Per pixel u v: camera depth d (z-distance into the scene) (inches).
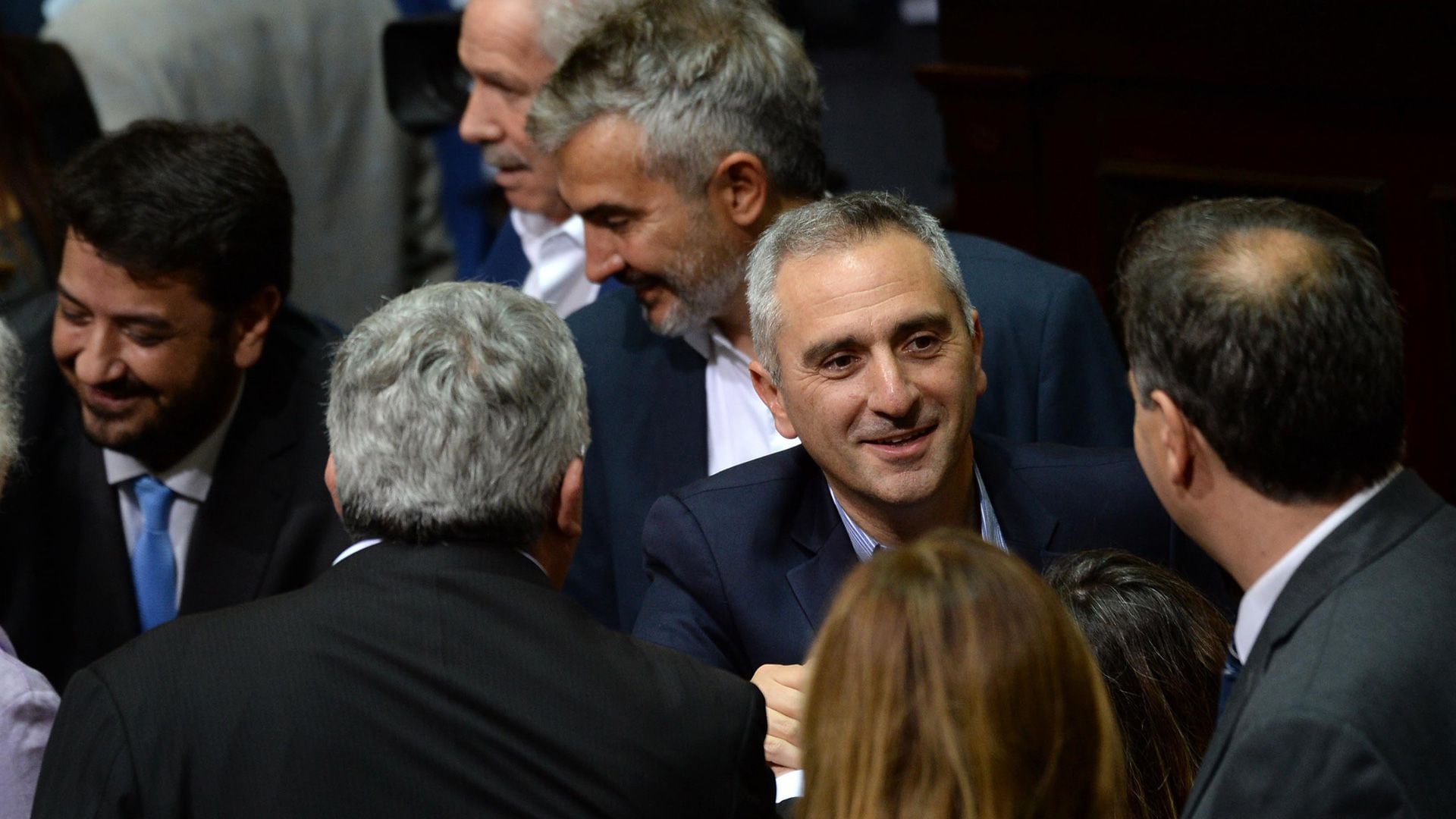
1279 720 205.2
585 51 343.6
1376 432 216.8
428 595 244.1
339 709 235.1
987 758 195.3
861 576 207.9
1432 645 207.0
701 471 370.6
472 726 234.8
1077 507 318.0
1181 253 223.3
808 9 1069.1
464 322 255.6
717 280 352.8
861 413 284.5
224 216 341.7
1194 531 235.0
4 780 270.8
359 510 253.6
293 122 598.2
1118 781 221.1
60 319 353.1
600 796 233.9
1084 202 485.4
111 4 569.6
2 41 482.9
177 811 232.8
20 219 467.5
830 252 286.7
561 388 258.4
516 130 444.5
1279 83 437.1
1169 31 454.0
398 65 535.8
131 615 381.7
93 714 239.6
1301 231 220.7
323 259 618.5
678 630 310.5
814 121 356.5
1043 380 365.4
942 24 504.1
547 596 249.0
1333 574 216.1
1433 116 415.8
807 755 208.4
